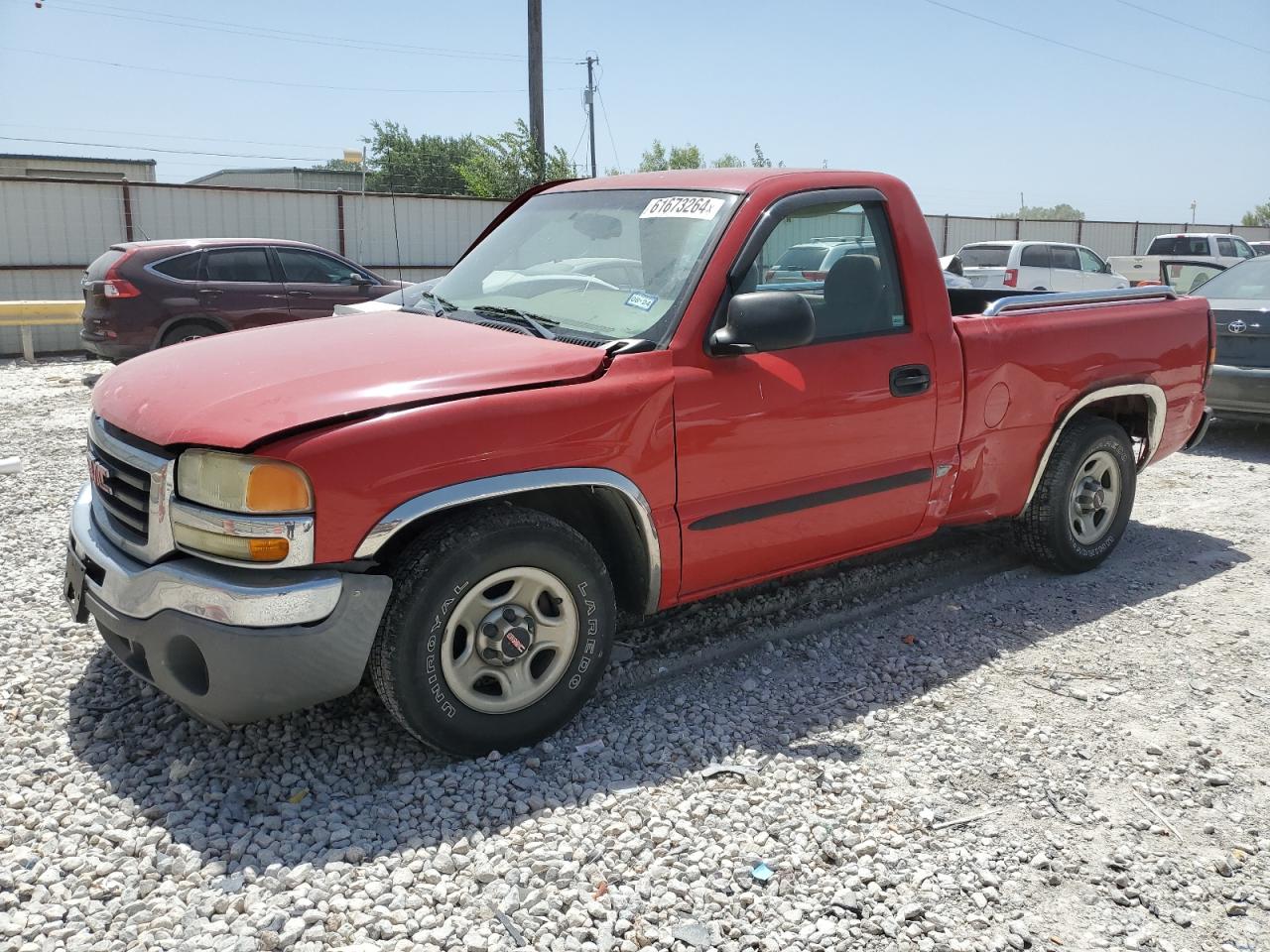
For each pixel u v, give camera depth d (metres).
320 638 2.87
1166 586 5.13
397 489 2.90
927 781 3.26
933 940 2.55
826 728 3.59
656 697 3.78
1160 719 3.74
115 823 2.87
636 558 3.55
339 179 42.69
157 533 2.96
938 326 4.21
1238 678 4.09
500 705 3.26
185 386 3.16
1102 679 4.06
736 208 3.67
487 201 19.66
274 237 17.69
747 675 3.99
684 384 3.43
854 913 2.62
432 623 3.03
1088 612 4.75
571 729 3.51
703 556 3.63
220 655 2.83
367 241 18.61
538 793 3.08
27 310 13.73
